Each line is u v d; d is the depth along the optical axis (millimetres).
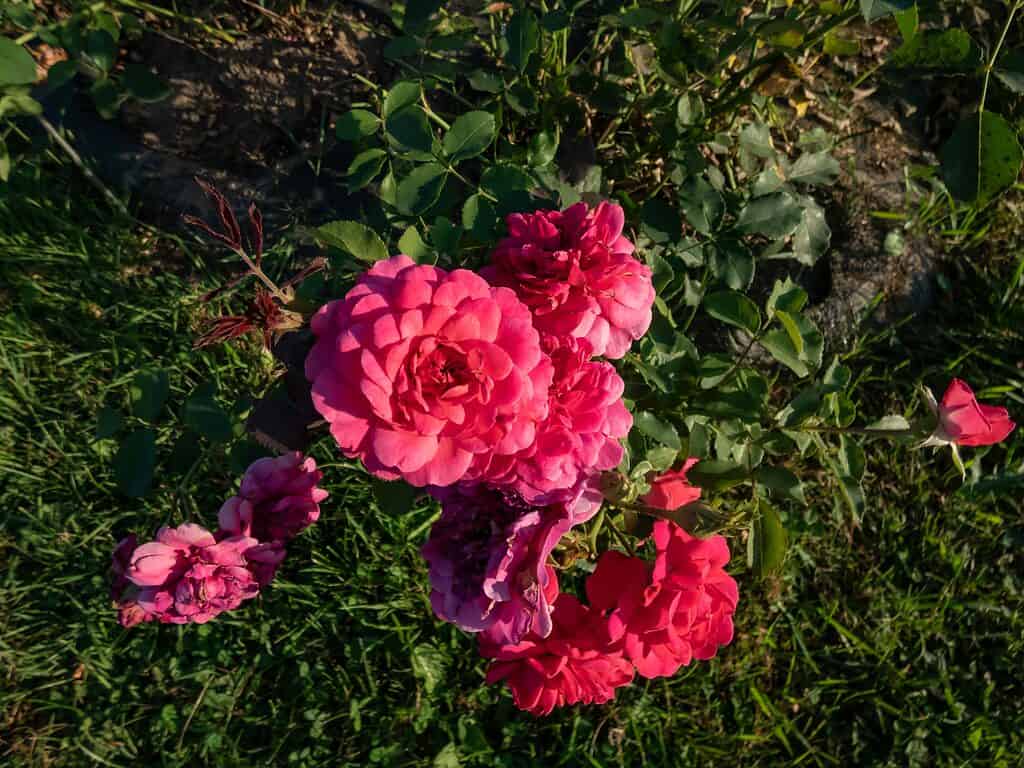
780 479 379
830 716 587
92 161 578
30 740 516
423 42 476
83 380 562
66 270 569
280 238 583
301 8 612
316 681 541
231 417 402
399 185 397
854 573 617
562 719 556
